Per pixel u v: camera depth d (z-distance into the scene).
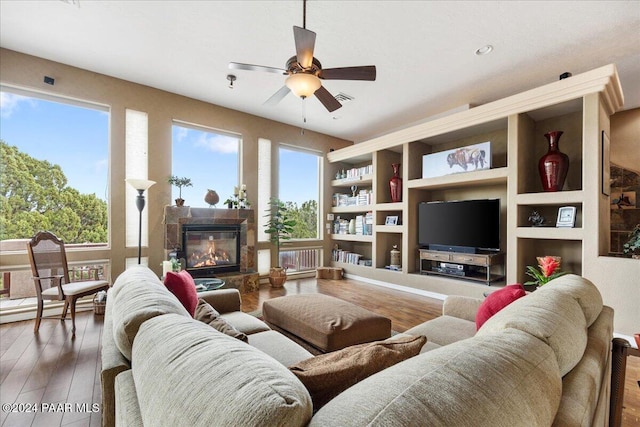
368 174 5.52
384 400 0.50
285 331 2.32
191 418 0.52
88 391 1.93
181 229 4.21
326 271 5.66
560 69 3.40
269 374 0.57
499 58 3.20
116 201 3.81
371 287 4.96
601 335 1.17
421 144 4.93
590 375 0.87
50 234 3.02
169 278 1.87
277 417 0.46
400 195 5.09
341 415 0.49
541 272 3.58
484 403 0.52
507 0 2.38
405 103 4.44
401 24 2.70
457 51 3.09
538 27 2.69
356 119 5.20
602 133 3.04
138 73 3.70
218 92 4.22
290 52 3.21
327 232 6.18
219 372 0.58
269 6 2.52
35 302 3.37
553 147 3.40
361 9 2.53
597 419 0.88
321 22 2.70
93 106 3.71
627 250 2.87
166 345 0.76
